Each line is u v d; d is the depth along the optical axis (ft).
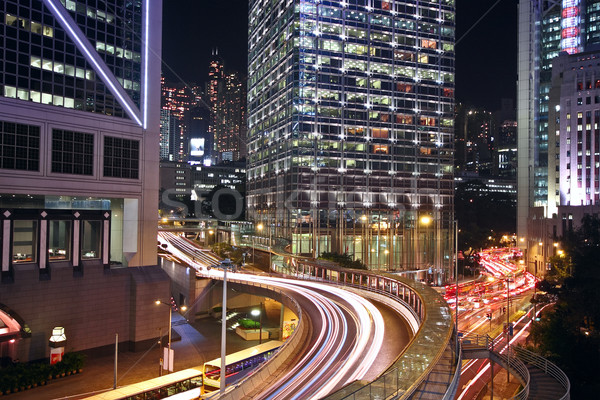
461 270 509.76
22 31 179.73
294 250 414.21
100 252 196.34
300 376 107.86
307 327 152.56
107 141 203.31
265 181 499.10
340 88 435.12
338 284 231.71
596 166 460.14
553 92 528.63
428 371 72.64
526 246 577.84
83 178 194.29
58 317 179.32
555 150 522.06
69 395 150.82
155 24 222.69
